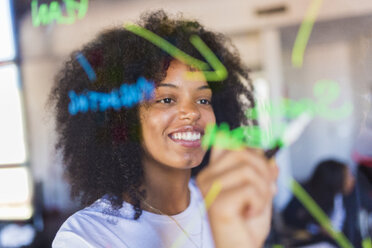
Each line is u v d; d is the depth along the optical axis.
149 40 0.82
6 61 2.96
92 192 0.81
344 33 2.58
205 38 0.94
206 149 0.79
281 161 2.59
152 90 0.77
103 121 0.81
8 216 2.70
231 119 0.99
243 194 0.47
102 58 0.88
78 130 0.86
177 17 0.97
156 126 0.76
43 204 2.72
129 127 0.78
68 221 0.69
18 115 2.98
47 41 2.83
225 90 0.98
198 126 0.78
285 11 2.59
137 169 0.76
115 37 0.88
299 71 2.80
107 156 0.78
